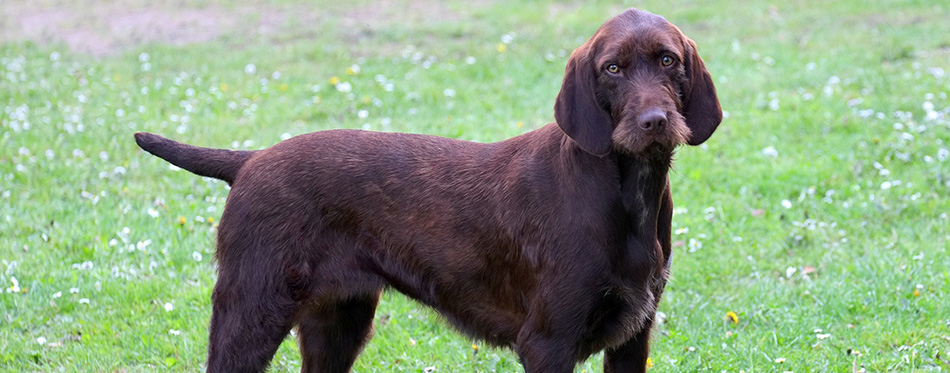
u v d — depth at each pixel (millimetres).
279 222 4203
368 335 4781
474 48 13008
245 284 4219
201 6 16188
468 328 4277
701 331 5555
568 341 3932
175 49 13453
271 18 15359
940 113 8875
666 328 5648
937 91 9711
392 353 5508
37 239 6816
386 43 13656
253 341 4223
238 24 15023
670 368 5141
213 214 7285
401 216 4191
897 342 5203
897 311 5570
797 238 6613
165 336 5652
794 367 5039
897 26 13219
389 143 4305
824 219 6996
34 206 7418
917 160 7906
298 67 12250
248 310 4223
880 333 5309
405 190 4188
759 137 8766
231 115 10172
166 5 16312
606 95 3744
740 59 11844
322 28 14539
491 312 4180
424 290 4242
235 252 4246
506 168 4082
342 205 4230
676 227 6930
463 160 4191
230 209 4285
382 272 4270
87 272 6301
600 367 5344
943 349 5098
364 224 4242
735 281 6191
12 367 5301
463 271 4145
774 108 9570
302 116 10062
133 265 6438
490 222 4062
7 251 6621
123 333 5645
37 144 8977
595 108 3781
